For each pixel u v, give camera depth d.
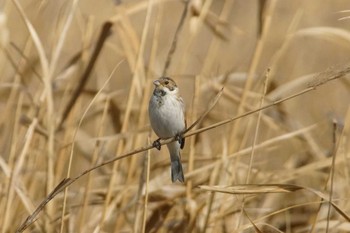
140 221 11.03
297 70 16.94
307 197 12.23
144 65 12.43
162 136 10.23
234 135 11.31
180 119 10.18
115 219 11.27
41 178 11.52
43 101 10.97
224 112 12.66
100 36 11.36
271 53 17.22
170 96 10.16
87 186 10.75
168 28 18.73
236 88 12.55
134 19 18.92
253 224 9.49
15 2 10.52
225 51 17.14
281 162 13.52
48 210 10.58
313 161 12.98
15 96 12.34
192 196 11.22
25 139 10.27
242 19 19.25
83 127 13.73
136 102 13.56
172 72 12.78
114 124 12.20
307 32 11.90
